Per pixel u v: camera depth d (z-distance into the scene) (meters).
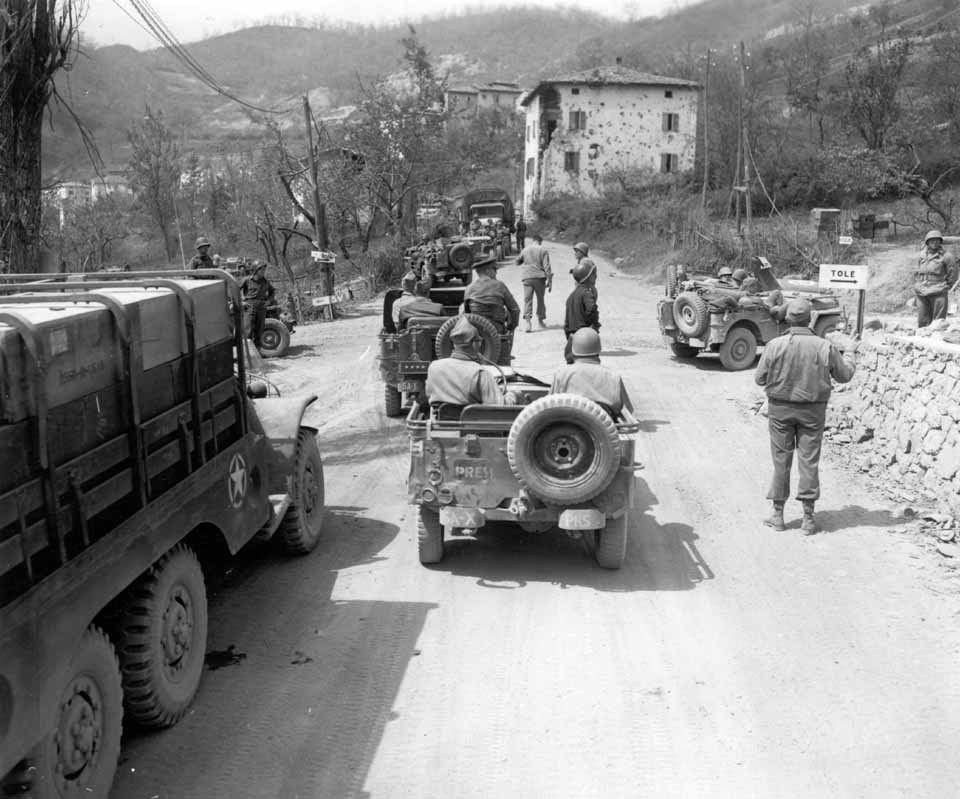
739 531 8.16
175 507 4.94
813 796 4.40
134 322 4.59
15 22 8.29
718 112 52.22
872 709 5.18
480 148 83.38
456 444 6.95
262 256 51.47
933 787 4.47
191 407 5.28
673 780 4.52
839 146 45.44
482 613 6.50
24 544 3.61
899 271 25.70
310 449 7.79
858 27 76.69
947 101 43.66
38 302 4.45
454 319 11.65
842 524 8.23
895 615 6.39
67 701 3.95
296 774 4.58
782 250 31.06
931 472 8.59
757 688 5.41
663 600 6.70
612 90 62.12
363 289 32.97
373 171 43.84
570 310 12.70
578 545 7.92
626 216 52.28
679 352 17.00
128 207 46.44
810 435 7.90
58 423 3.94
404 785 4.50
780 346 7.79
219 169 65.31
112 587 4.24
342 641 6.06
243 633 6.20
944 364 8.46
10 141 8.49
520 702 5.27
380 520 8.58
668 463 10.25
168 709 4.89
